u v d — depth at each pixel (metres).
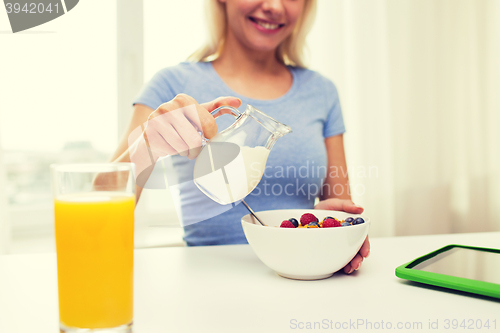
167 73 1.17
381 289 0.55
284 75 1.30
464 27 1.90
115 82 1.63
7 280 0.60
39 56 1.55
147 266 0.66
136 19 1.62
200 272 0.63
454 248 0.70
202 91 1.17
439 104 1.90
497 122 1.95
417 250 0.76
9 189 1.62
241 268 0.65
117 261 0.38
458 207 1.97
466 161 1.95
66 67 1.58
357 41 1.78
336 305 0.49
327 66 1.75
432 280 0.53
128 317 0.39
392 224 1.82
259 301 0.50
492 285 0.50
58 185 0.38
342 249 0.54
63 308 0.38
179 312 0.47
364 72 1.79
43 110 1.58
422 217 1.87
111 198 0.38
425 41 1.84
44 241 1.66
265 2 1.03
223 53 1.27
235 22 1.12
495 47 1.93
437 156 1.89
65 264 0.38
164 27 1.64
